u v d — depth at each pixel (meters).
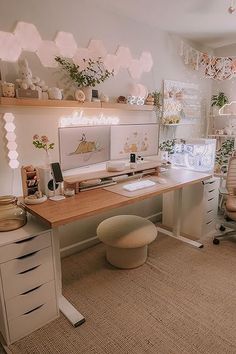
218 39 3.40
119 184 2.35
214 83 3.93
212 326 1.68
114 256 2.34
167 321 1.72
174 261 2.46
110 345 1.55
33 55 2.03
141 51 2.83
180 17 2.65
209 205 2.96
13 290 1.53
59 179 1.98
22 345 1.56
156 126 3.05
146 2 2.30
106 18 2.44
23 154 2.10
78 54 2.29
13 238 1.51
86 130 2.30
